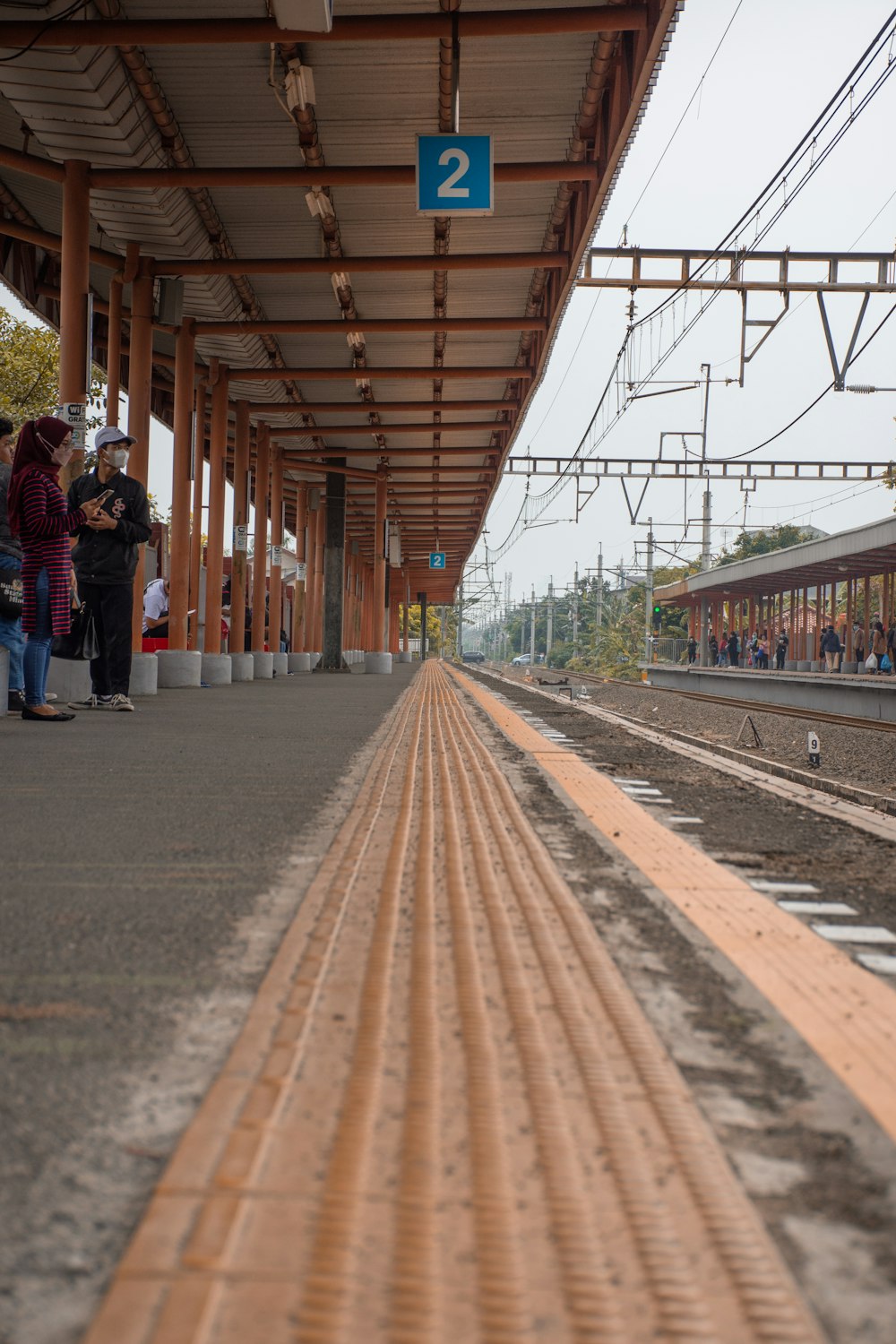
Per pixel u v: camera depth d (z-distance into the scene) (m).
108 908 3.75
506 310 24.53
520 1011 2.83
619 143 14.17
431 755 9.11
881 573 42.44
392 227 19.58
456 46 12.70
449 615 182.75
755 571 48.81
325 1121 2.13
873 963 3.56
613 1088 2.36
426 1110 2.20
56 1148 2.00
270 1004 2.80
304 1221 1.76
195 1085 2.29
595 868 4.87
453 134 14.05
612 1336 1.50
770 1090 2.41
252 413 31.84
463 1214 1.80
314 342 26.53
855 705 32.28
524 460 46.03
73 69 12.84
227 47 13.59
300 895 3.99
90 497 12.52
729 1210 1.86
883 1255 1.75
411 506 56.41
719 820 6.70
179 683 20.91
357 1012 2.78
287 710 14.62
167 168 15.41
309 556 48.31
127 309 22.22
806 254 25.92
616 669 101.94
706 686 51.12
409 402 31.50
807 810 7.30
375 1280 1.61
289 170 15.56
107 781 6.81
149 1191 1.85
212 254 19.84
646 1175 1.97
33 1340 1.45
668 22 11.66
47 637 10.85
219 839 5.03
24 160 15.23
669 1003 3.00
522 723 13.94
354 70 14.41
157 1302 1.54
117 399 19.66
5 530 10.69
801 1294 1.64
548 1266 1.67
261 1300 1.55
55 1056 2.43
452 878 4.41
